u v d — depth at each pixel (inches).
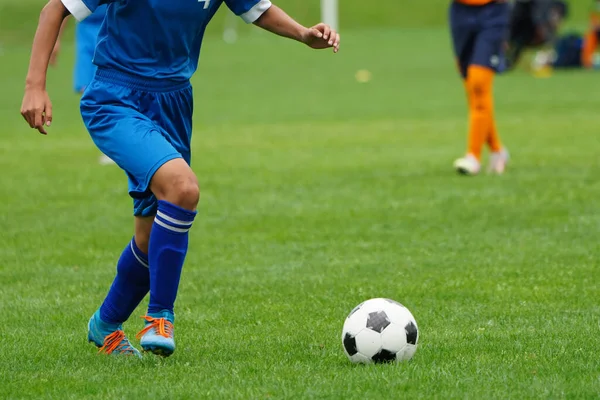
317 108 2209.6
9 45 4175.7
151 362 521.0
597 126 1763.0
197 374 489.4
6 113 2171.5
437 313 636.1
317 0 4916.3
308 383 466.0
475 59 1221.1
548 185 1154.7
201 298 692.7
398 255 824.9
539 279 725.9
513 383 462.0
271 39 4365.2
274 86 2733.8
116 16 522.0
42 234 941.2
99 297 704.4
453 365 496.4
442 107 2172.7
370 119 1987.0
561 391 447.8
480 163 1347.2
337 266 789.2
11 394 462.6
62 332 603.8
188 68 547.8
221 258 829.2
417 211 1018.1
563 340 553.9
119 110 519.2
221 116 2090.3
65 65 3398.1
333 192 1146.7
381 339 498.9
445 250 839.1
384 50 3809.1
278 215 1015.6
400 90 2564.0
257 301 681.6
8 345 568.1
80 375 495.5
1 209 1074.1
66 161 1460.4
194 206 498.9
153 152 498.9
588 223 935.0
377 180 1229.1
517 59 3097.9
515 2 2947.8
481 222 954.7
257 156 1487.5
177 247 500.7
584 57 3122.5
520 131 1722.4
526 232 902.4
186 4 519.5
